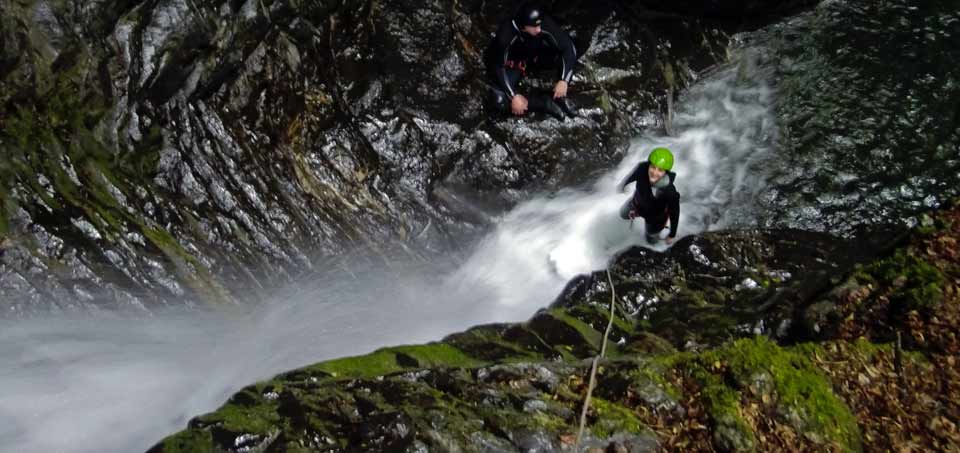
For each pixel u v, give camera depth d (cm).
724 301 653
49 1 591
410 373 470
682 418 458
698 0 930
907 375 528
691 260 696
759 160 845
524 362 498
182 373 546
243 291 643
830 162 834
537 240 774
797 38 962
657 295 652
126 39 632
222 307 624
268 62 715
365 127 766
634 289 651
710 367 490
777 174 828
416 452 405
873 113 879
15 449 463
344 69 771
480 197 789
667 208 716
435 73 808
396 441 410
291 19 727
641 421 451
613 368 486
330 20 764
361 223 730
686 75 920
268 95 716
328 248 703
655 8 933
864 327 581
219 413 427
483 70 828
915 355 543
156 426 490
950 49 946
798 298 631
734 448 442
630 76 884
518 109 804
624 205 745
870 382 519
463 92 812
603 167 835
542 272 751
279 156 713
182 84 669
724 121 885
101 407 502
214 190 667
